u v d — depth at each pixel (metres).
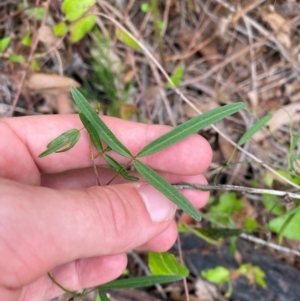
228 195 0.18
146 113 0.20
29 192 0.09
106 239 0.10
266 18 0.20
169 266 0.15
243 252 0.18
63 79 0.19
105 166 0.14
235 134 0.19
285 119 0.19
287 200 0.13
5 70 0.19
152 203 0.11
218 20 0.21
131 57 0.20
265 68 0.20
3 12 0.21
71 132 0.11
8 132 0.12
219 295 0.17
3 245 0.09
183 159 0.13
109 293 0.17
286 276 0.17
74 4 0.17
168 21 0.21
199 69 0.21
